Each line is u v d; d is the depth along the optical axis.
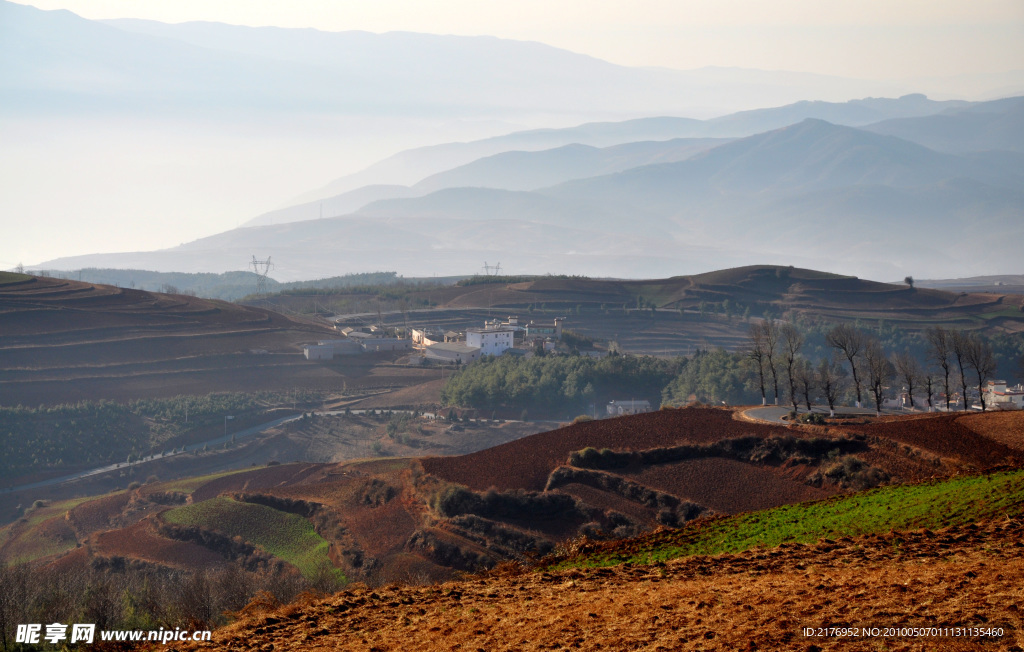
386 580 94.44
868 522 61.97
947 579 38.06
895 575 40.56
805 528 64.44
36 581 79.88
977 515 56.31
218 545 122.75
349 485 130.75
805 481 101.81
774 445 109.62
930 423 107.25
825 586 39.94
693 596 41.19
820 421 115.50
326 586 91.19
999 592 34.94
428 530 107.75
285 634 44.06
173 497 158.38
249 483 159.12
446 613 44.72
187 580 97.69
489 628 40.53
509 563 62.72
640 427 122.75
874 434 106.12
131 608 75.31
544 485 112.69
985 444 97.00
